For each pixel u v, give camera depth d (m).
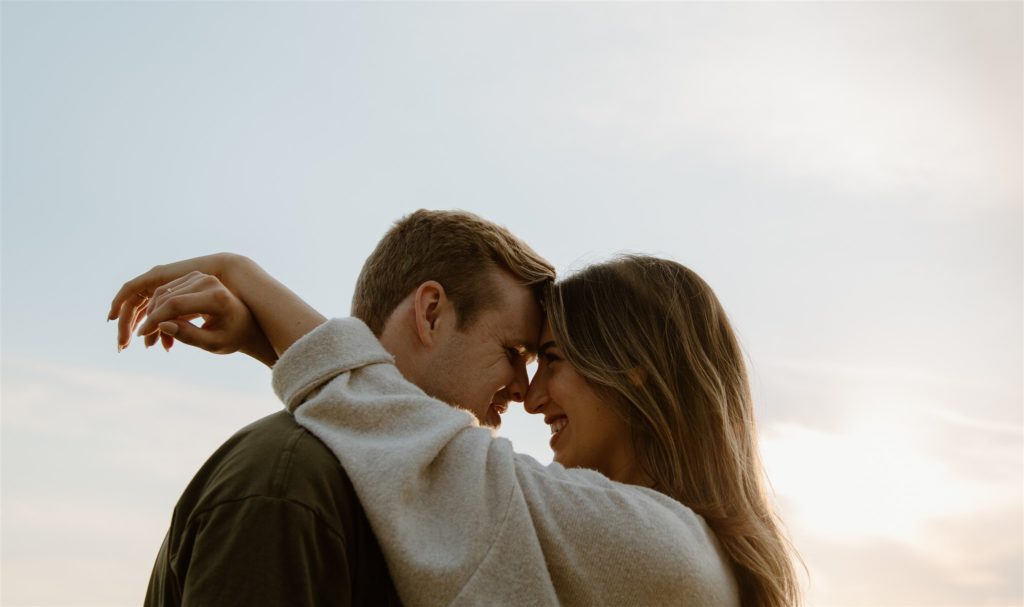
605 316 2.00
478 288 1.91
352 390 1.53
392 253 1.92
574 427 1.98
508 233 2.05
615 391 1.93
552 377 2.02
